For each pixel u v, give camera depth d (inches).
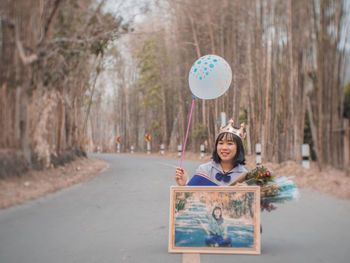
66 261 140.7
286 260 142.2
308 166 415.2
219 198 155.9
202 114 876.6
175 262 139.4
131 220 216.8
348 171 350.6
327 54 387.9
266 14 494.9
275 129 494.0
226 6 591.2
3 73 367.2
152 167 613.3
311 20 407.5
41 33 395.5
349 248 157.9
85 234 183.2
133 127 1539.1
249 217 154.1
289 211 237.8
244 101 594.9
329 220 212.2
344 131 370.6
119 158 954.7
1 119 364.8
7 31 371.6
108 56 750.5
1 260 142.0
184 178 165.0
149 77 1222.9
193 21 719.1
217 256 148.0
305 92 432.8
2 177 322.7
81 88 719.1
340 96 386.0
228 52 596.7
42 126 415.8
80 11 418.6
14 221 212.8
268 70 501.7
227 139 156.5
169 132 1237.1
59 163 469.1
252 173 157.4
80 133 796.0
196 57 767.1
